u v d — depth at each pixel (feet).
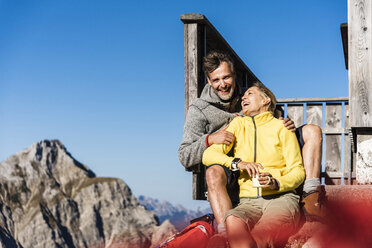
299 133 11.77
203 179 16.87
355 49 16.31
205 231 10.23
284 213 9.91
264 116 11.82
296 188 11.51
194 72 17.48
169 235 10.78
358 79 16.15
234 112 14.90
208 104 14.32
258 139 11.55
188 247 9.84
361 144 15.53
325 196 11.41
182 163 13.38
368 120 15.84
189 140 13.74
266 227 9.55
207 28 18.29
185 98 17.44
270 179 10.26
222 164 11.17
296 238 9.59
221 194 10.80
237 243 9.07
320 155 11.51
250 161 11.46
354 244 9.38
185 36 17.74
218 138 11.91
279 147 11.41
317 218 9.98
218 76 13.85
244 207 10.42
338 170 20.27
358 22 16.40
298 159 11.18
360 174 15.35
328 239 9.35
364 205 10.41
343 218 10.02
